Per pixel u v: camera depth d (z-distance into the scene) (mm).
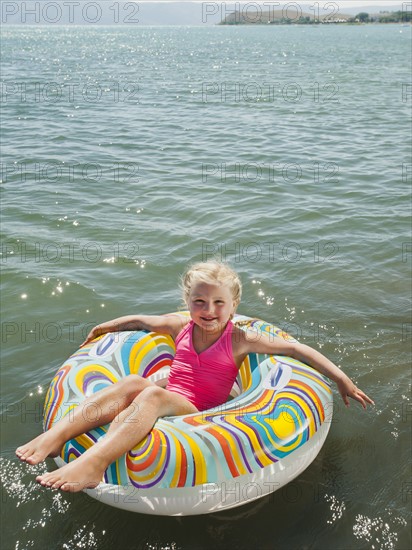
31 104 16328
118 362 3533
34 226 6625
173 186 8180
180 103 16734
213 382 3430
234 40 72875
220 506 2887
